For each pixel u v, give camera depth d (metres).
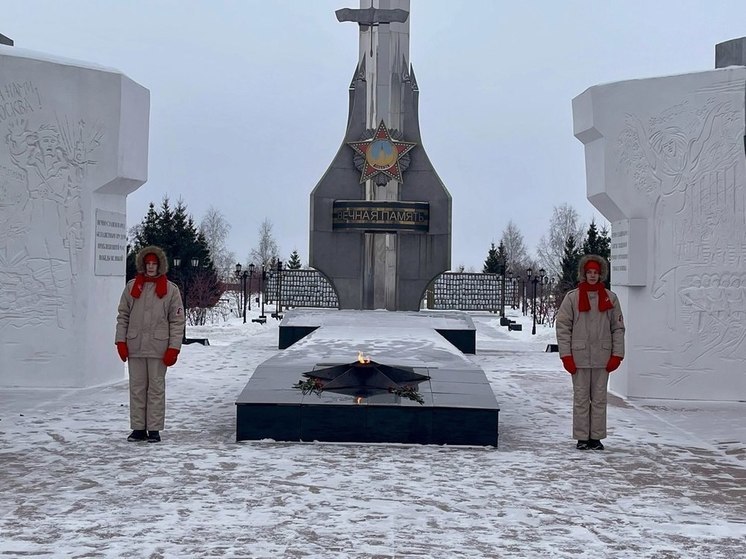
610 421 12.46
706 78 14.82
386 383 10.81
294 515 7.00
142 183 16.39
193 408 12.84
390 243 28.11
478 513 7.20
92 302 15.22
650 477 8.73
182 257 46.12
